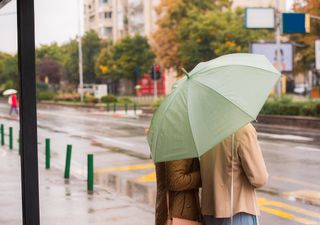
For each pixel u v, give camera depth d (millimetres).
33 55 4523
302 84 58688
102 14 73938
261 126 24484
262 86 3236
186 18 51844
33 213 4547
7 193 9242
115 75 60719
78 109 47594
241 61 3398
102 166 13602
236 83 3199
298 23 36812
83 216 7746
